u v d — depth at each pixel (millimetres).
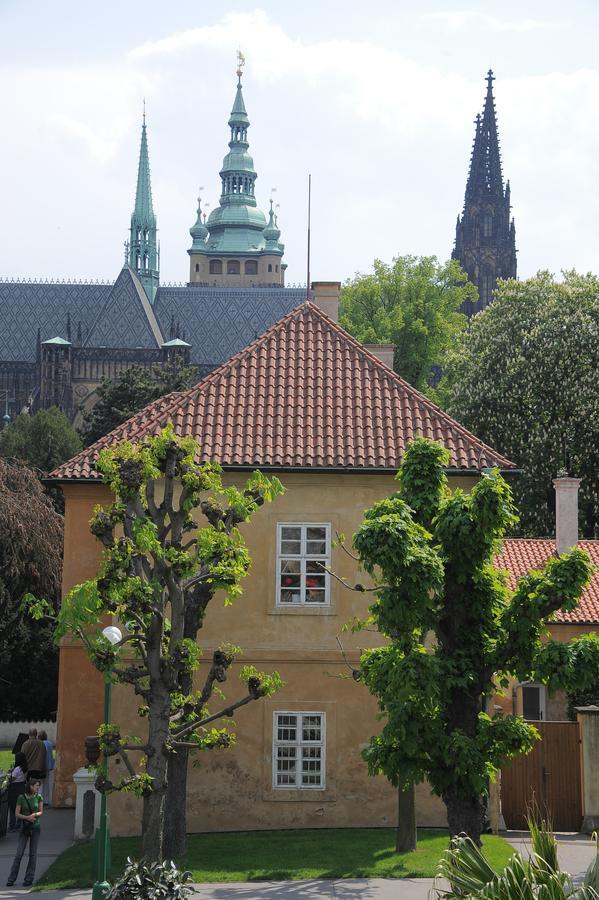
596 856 12867
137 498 23484
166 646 24297
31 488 48094
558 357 66625
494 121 188875
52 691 51750
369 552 20234
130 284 185000
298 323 35625
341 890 22859
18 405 194000
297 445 31734
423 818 30688
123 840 29609
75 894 23578
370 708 30844
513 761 31078
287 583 31234
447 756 20844
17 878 25484
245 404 33062
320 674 30938
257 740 30766
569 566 21094
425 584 20219
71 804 35219
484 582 21828
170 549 22797
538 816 15828
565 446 63938
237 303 199500
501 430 65938
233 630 30984
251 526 31297
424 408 33375
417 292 100500
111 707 30500
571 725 31156
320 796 30672
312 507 31375
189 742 23484
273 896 22297
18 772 31219
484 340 71375
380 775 30734
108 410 95375
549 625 39719
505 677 22422
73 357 181375
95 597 21578
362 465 31234
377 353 44156
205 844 28203
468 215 189125
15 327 196000
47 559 46750
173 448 23562
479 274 188000
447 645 21812
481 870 13734
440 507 21797
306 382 33781
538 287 73062
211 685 23328
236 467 31125
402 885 23344
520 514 64500
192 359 196250
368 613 31078
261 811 30625
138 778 22156
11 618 47188
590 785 30438
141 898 19000
